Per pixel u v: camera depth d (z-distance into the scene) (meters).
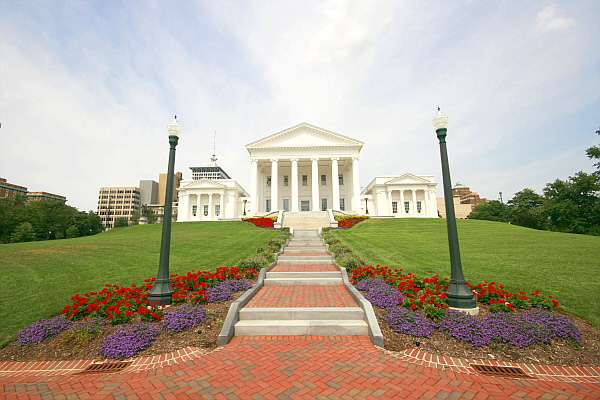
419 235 21.08
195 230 27.17
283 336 6.00
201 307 6.79
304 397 3.75
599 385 4.19
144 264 12.75
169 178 7.88
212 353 5.20
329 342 5.64
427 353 5.17
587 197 42.41
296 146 44.59
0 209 53.84
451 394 3.86
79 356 5.37
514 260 12.33
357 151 44.81
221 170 122.62
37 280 10.16
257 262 11.14
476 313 6.47
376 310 6.91
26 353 5.52
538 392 3.95
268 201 51.47
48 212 63.53
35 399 3.87
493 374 4.50
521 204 62.91
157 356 5.21
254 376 4.33
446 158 7.45
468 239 19.09
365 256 13.99
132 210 127.50
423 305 6.80
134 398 3.83
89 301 7.15
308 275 9.89
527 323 5.71
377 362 4.79
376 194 50.59
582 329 6.05
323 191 51.06
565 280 9.17
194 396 3.82
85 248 17.05
